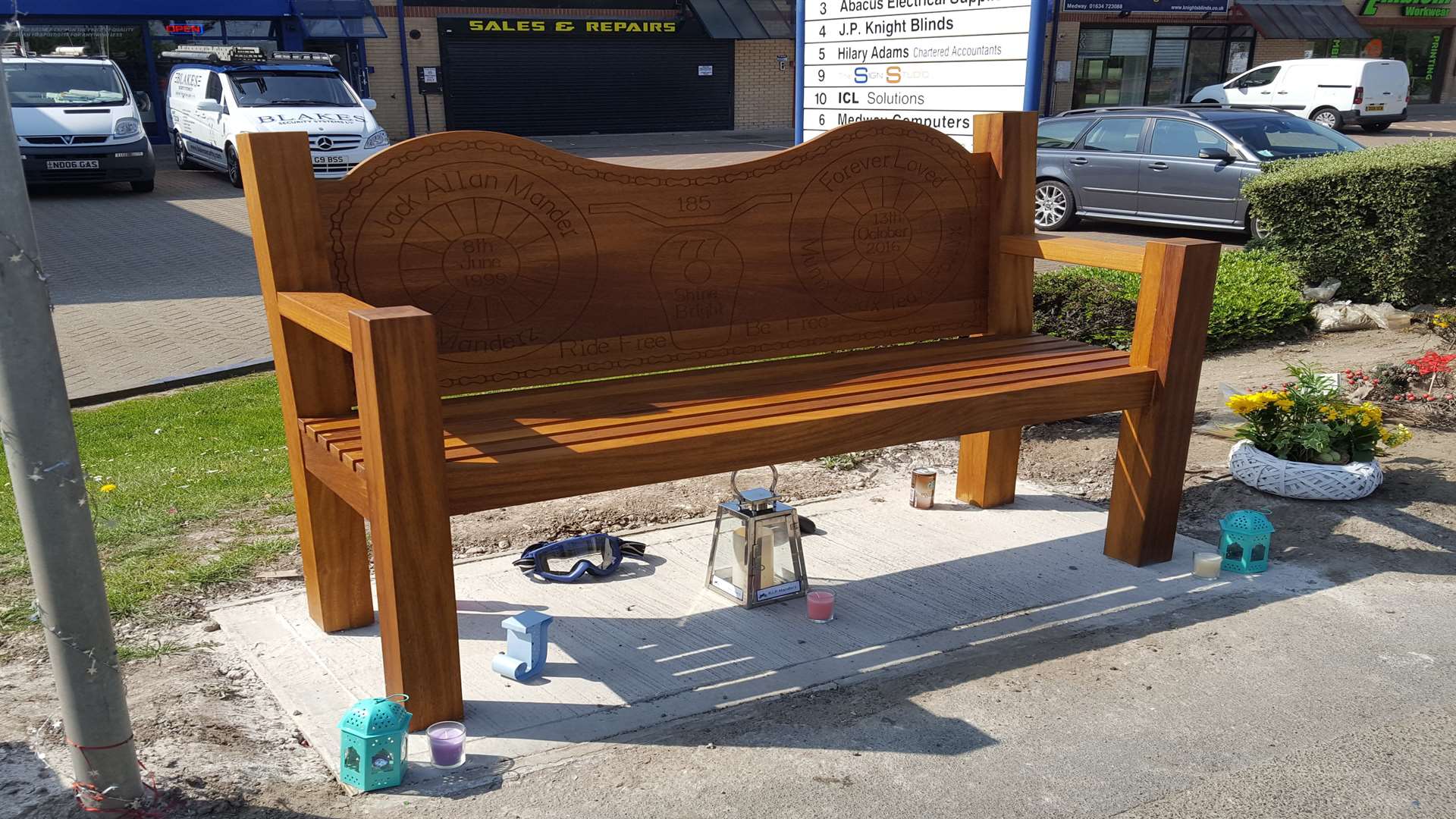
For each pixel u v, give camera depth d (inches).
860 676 125.3
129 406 246.8
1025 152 169.9
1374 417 177.5
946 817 99.3
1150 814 99.8
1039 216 516.7
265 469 199.2
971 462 179.5
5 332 84.1
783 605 144.3
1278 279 313.1
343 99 654.5
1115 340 253.1
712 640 134.3
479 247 133.0
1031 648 131.6
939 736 112.4
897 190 162.6
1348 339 294.2
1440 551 156.4
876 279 163.2
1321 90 935.0
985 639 134.1
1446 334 278.4
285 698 119.3
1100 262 154.8
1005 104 221.6
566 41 1030.4
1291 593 145.3
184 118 722.8
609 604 144.8
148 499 181.9
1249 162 436.5
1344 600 142.9
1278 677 123.9
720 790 103.0
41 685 121.1
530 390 147.2
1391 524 164.9
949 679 124.3
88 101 621.0
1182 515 174.4
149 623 137.9
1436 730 113.0
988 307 175.0
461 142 130.0
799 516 173.3
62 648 91.5
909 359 159.2
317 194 121.7
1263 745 110.7
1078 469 199.5
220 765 105.2
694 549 163.5
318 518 129.6
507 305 136.1
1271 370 262.8
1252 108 475.5
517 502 112.8
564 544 155.3
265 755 108.4
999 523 172.6
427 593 108.3
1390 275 311.3
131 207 588.7
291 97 643.5
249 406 245.3
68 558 89.6
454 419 129.0
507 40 1010.7
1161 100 1227.2
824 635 135.6
